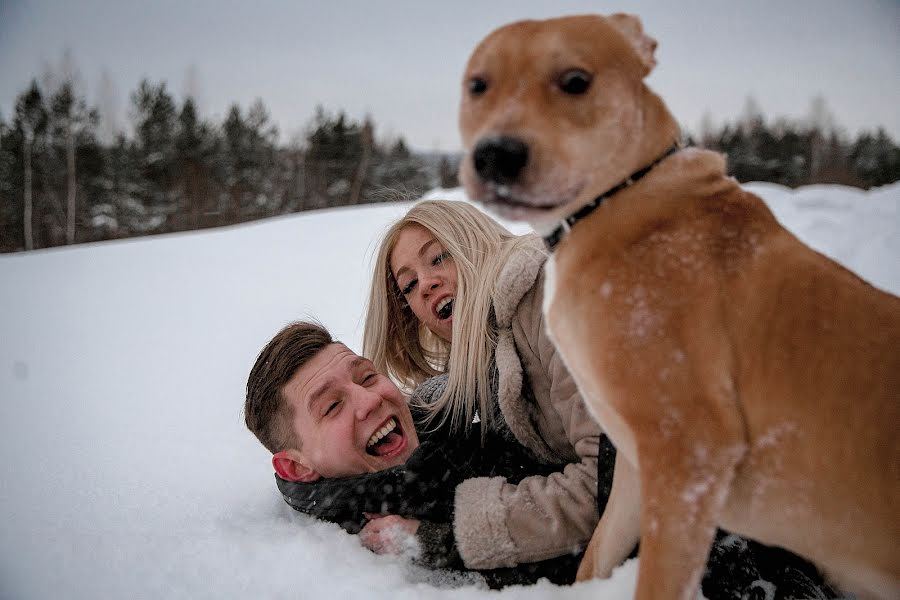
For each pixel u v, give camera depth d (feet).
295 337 8.23
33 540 7.36
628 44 5.04
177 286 29.19
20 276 34.12
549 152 4.50
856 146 105.40
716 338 4.49
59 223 97.96
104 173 102.68
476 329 8.05
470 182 4.70
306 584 6.32
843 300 4.48
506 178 4.46
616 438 5.07
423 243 9.12
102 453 10.64
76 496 8.77
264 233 41.96
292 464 7.91
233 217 117.60
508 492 6.63
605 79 4.75
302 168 129.18
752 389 4.46
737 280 4.59
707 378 4.42
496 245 8.74
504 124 4.54
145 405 13.74
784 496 4.49
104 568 6.72
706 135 113.91
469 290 8.32
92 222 99.66
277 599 6.12
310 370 7.77
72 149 96.68
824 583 5.61
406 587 6.22
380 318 10.00
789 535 4.61
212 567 6.67
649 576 4.30
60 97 98.37
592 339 4.71
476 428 7.92
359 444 7.61
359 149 131.54
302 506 7.44
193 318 22.93
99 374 16.62
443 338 9.68
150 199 110.01
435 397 9.00
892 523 4.20
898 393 4.20
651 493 4.39
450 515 6.67
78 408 13.61
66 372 17.01
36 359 18.49
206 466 9.95
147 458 10.36
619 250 4.78
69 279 32.76
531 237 8.21
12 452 10.75
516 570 6.39
